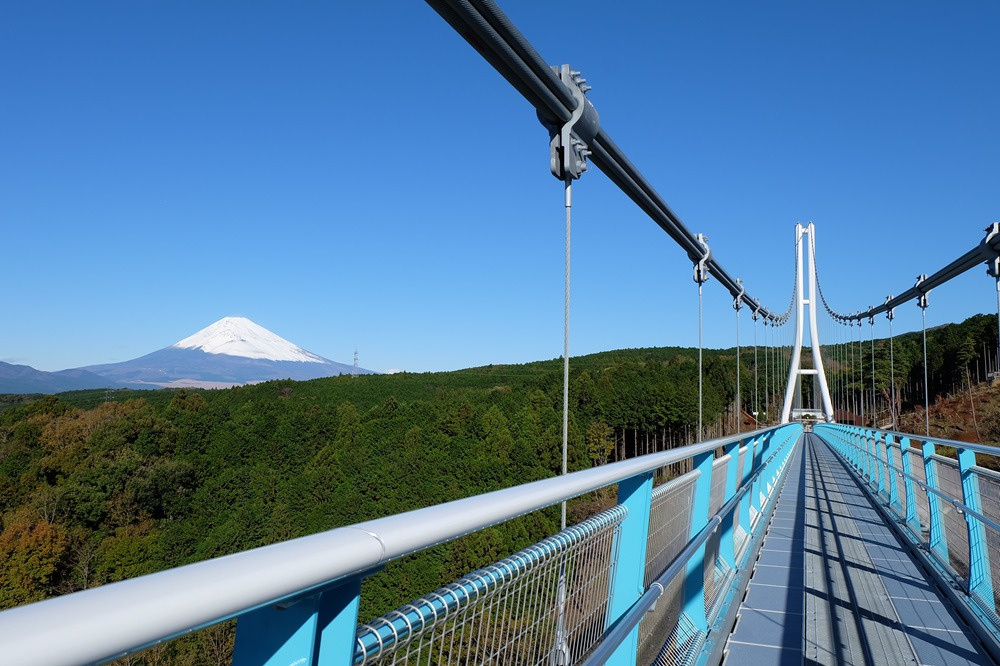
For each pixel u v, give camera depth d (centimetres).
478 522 100
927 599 437
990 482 378
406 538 83
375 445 5394
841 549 588
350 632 82
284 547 69
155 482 4231
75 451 4403
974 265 1184
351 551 74
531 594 133
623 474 171
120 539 3712
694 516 327
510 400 5706
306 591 72
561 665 145
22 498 3878
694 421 4159
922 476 623
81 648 47
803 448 2473
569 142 412
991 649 337
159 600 54
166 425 5091
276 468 5362
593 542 173
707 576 371
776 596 442
